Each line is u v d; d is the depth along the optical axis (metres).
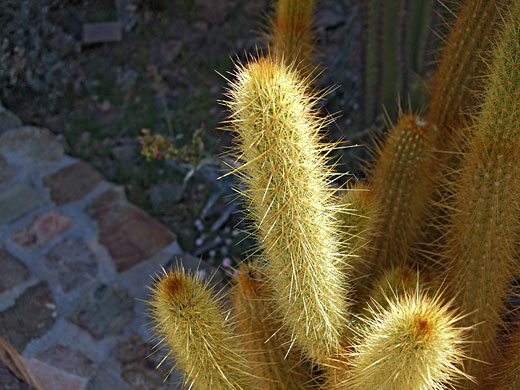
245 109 0.50
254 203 0.57
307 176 0.52
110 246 1.31
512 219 0.66
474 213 0.67
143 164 1.49
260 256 0.62
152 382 1.04
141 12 1.84
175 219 1.37
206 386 0.59
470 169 0.67
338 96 1.25
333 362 0.61
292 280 0.57
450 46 0.77
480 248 0.68
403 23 1.06
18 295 1.20
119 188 1.46
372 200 0.69
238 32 1.75
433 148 0.75
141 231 1.34
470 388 0.73
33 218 1.39
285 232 0.54
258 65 0.50
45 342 1.11
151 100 1.64
